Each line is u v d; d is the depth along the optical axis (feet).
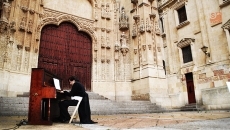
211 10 54.65
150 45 60.44
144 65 59.31
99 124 18.99
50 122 18.26
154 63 59.93
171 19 67.77
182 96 59.31
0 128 15.65
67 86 56.34
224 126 15.48
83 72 60.80
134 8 66.64
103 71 62.34
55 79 22.49
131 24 67.10
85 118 19.90
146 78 57.41
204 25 56.03
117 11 69.41
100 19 66.39
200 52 56.39
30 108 18.75
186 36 61.57
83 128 15.39
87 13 65.82
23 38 49.62
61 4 60.39
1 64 43.83
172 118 25.63
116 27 67.87
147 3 64.34
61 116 21.35
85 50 63.26
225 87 47.62
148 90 55.88
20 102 35.68
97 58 62.64
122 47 64.18
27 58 49.60
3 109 32.35
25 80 47.70
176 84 61.98
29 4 52.39
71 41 60.90
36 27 53.06
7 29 46.01
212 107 49.83
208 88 52.47
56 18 57.88
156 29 63.62
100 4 67.92
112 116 32.94
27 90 47.50
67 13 60.64
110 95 61.00
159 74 59.52
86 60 62.54
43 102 22.07
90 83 61.16
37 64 51.06
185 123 18.45
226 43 49.80
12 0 48.57
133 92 61.52
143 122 20.63
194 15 59.62
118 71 63.67
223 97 47.70
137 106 47.57
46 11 56.80
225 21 50.62
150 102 52.75
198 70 56.08
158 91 57.47
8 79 44.42
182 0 63.77
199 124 17.28
